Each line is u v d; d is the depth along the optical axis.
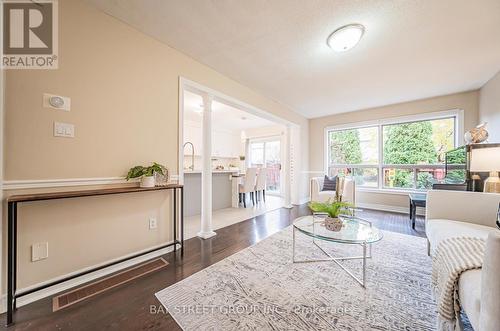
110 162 1.85
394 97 3.89
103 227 1.82
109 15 1.84
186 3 1.69
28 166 1.44
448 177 3.20
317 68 2.76
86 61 1.71
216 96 2.90
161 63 2.22
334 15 1.80
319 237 1.74
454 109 3.67
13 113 1.39
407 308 1.37
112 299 1.47
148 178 1.94
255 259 2.10
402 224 3.35
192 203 3.98
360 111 4.74
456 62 2.57
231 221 3.54
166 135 2.28
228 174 4.80
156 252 2.19
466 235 1.49
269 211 4.34
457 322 1.06
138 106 2.04
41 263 1.50
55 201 1.57
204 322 1.25
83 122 1.69
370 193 4.57
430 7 1.67
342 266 1.94
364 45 2.21
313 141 5.49
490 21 1.82
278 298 1.48
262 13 1.79
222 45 2.27
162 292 1.55
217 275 1.79
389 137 4.43
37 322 1.26
